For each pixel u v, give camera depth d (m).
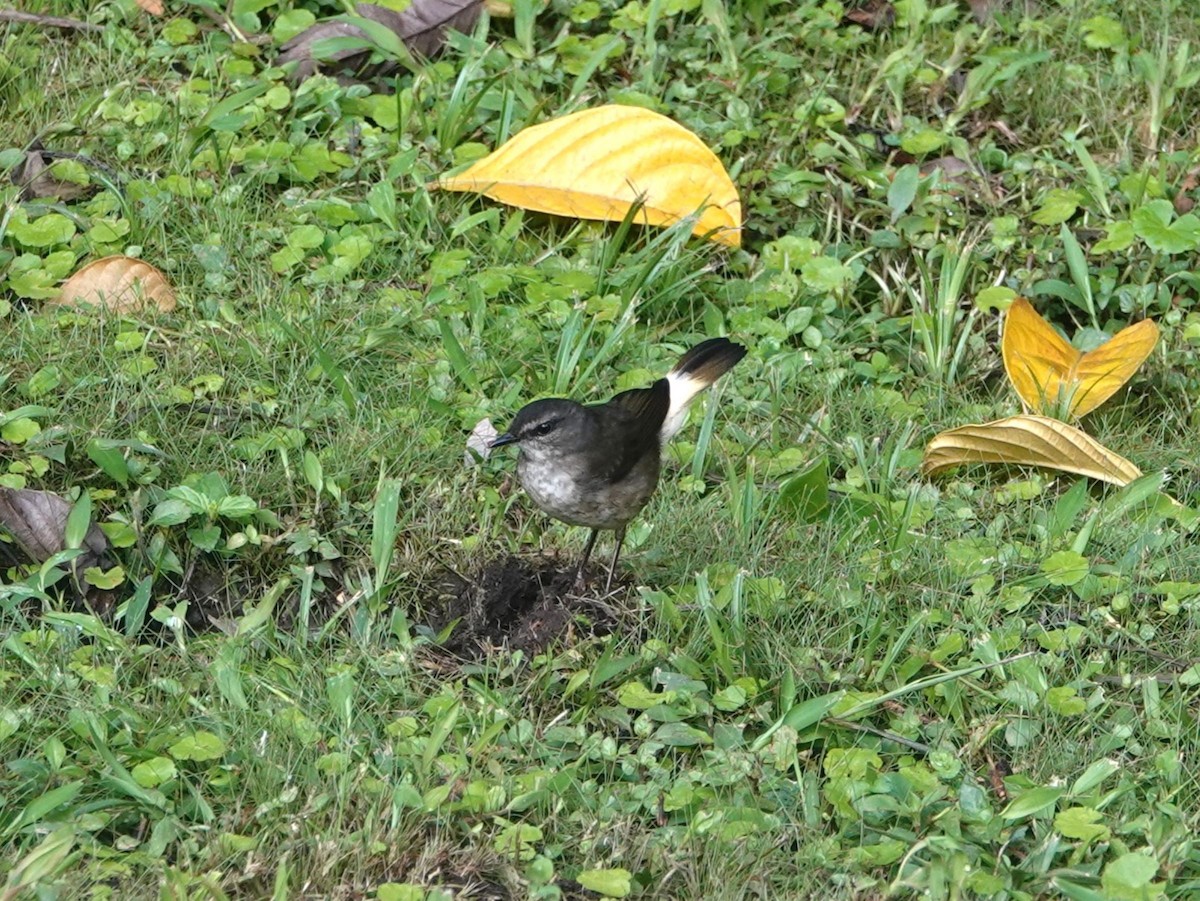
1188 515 11.10
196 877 7.89
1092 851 8.60
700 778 8.91
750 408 11.84
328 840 8.23
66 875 7.89
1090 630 10.21
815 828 8.67
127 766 8.70
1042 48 15.12
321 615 10.17
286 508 10.69
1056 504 10.98
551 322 12.34
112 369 11.32
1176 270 13.12
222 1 14.92
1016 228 13.30
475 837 8.40
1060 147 14.27
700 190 13.04
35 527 9.96
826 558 10.59
